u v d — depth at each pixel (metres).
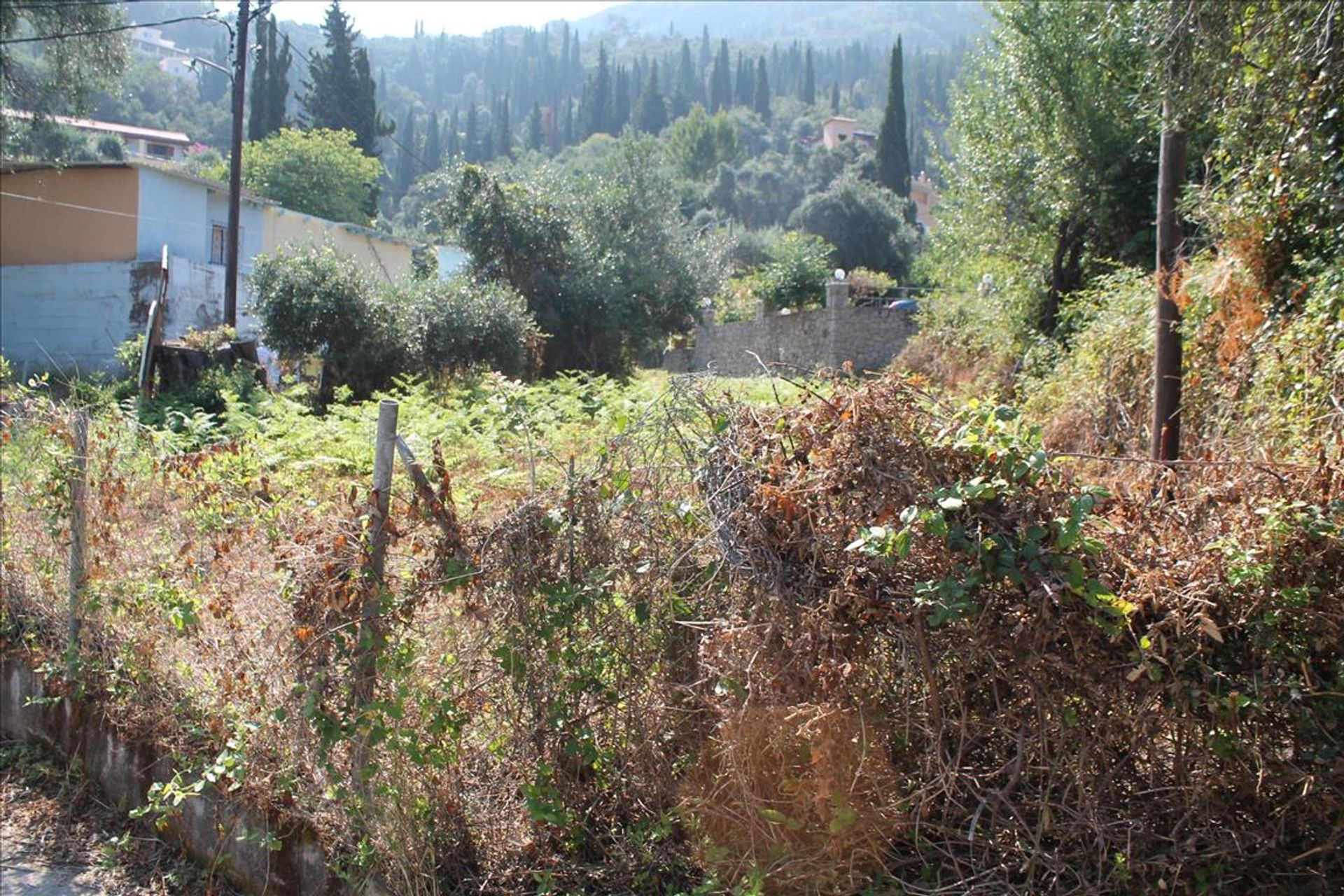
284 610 3.93
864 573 2.93
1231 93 7.73
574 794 3.52
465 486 5.41
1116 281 12.02
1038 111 15.45
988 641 2.85
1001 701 2.94
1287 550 2.88
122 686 5.00
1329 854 2.82
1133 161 14.65
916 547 2.95
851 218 46.28
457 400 15.10
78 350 24.05
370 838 3.59
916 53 177.25
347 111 46.12
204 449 5.29
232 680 4.21
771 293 35.12
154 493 5.01
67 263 24.06
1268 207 7.53
